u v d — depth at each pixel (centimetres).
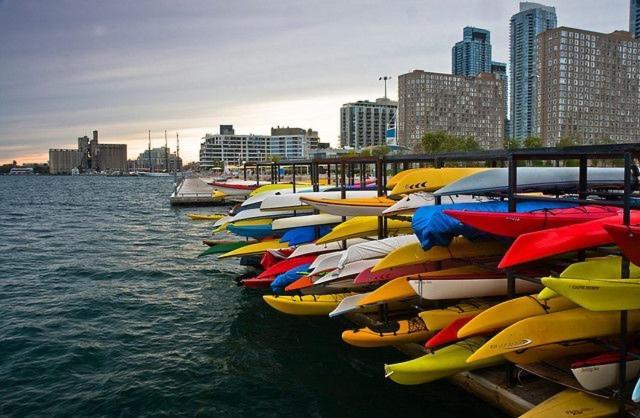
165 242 3369
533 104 14150
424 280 1219
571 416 897
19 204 7244
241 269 2489
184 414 1125
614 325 977
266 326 1650
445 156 1488
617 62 13225
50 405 1159
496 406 1070
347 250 1455
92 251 3056
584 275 970
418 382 1089
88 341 1534
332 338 1530
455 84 15038
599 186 1545
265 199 2275
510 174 1153
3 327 1648
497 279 1254
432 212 1245
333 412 1120
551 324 964
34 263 2697
